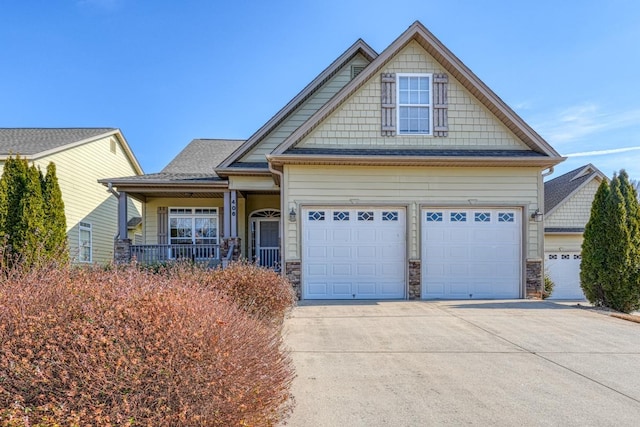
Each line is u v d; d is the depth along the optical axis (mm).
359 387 4145
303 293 9859
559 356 5191
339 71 12938
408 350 5430
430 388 4129
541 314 7875
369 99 10383
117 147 18266
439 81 10453
